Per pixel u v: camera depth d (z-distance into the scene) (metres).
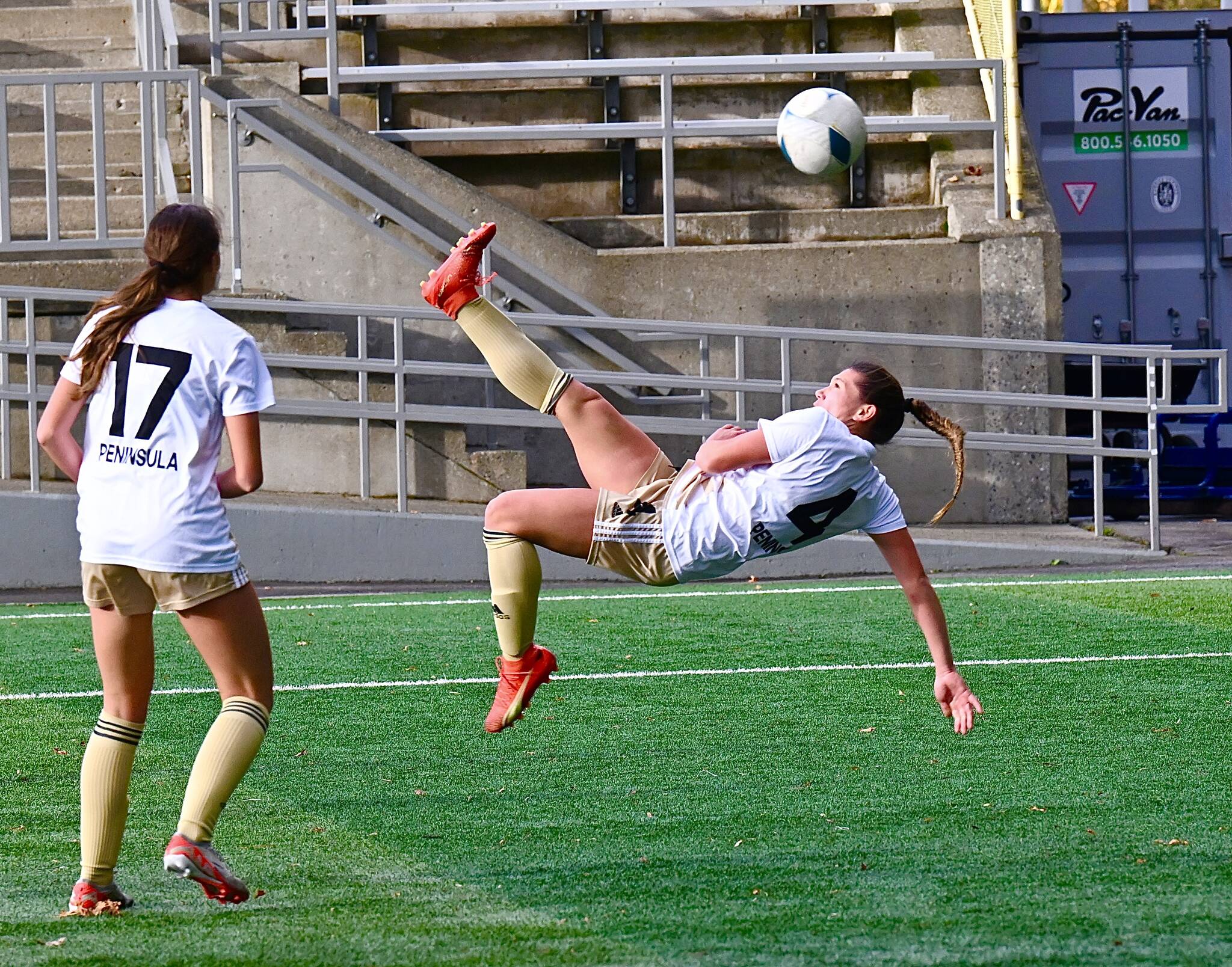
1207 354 38.41
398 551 37.28
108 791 12.89
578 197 50.75
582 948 11.64
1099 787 17.38
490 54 51.78
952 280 46.59
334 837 15.65
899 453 46.12
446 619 30.66
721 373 46.75
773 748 19.66
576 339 45.75
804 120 42.19
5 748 20.05
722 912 12.65
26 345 36.44
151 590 12.72
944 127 47.16
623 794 17.34
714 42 51.88
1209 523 49.06
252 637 12.91
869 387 13.88
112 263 41.47
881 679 24.02
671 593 34.22
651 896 13.24
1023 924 12.17
